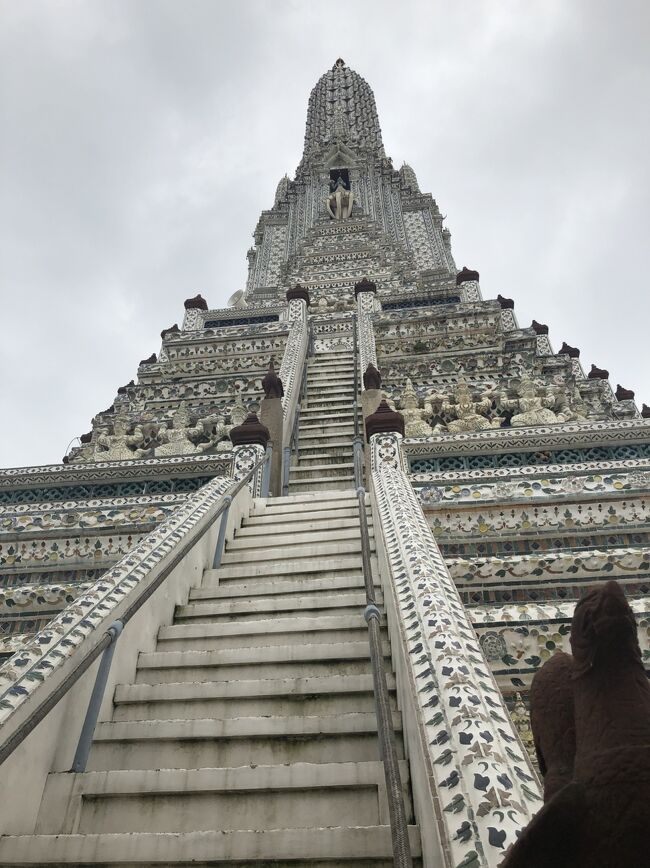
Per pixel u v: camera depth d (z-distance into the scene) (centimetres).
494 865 180
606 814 133
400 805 229
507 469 813
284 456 1083
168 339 1720
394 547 481
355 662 467
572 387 1350
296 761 377
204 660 480
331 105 4606
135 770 364
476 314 1648
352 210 3197
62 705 371
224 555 713
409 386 1280
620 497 750
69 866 300
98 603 434
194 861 296
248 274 3622
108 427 1340
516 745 243
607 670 159
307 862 292
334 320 1839
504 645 550
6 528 804
